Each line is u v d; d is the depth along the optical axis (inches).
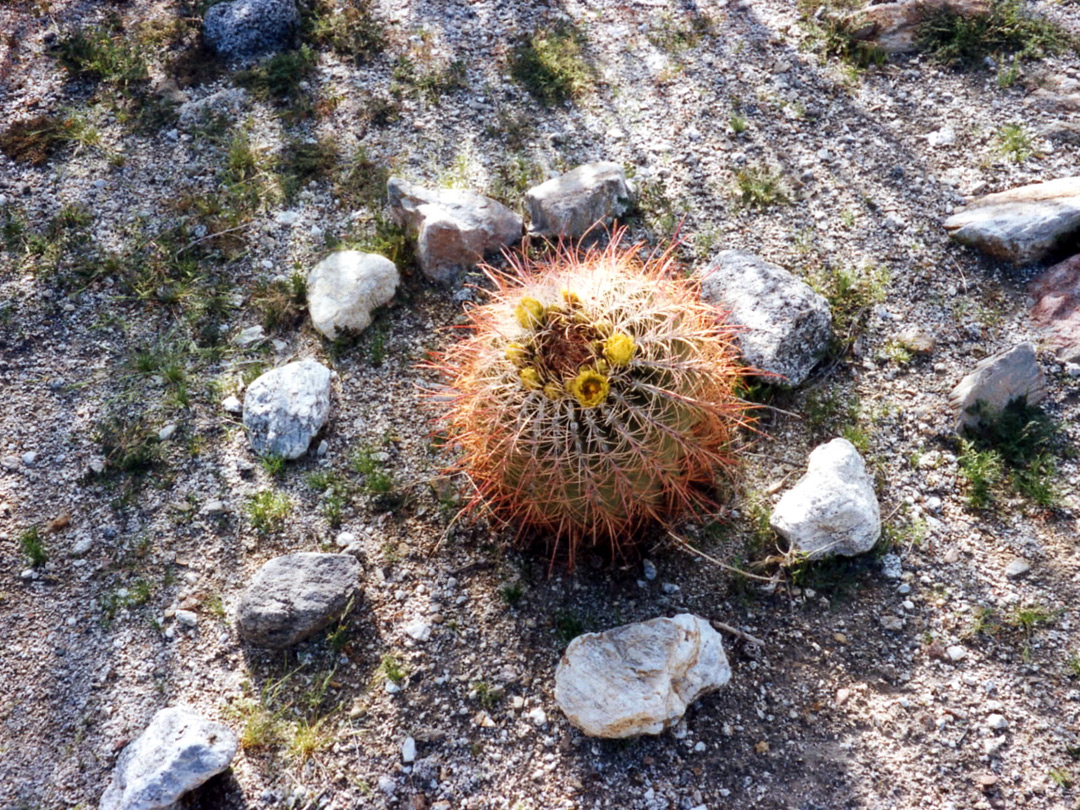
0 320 59.2
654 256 60.1
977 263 59.3
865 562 47.6
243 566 48.9
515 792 41.1
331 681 44.7
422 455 52.6
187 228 63.6
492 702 43.6
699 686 42.3
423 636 45.8
